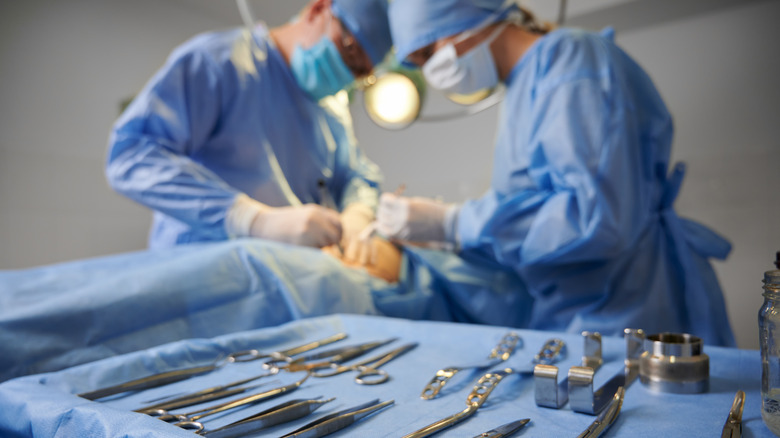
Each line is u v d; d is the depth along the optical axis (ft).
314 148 6.12
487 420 1.69
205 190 4.71
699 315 4.14
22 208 9.27
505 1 4.60
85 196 10.17
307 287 3.73
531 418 1.70
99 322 2.85
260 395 1.88
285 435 1.50
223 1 12.21
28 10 9.47
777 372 1.57
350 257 4.77
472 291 4.68
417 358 2.50
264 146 5.42
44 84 9.64
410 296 4.51
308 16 5.62
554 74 4.17
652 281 4.23
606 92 4.00
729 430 1.51
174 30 11.80
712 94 9.10
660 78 9.48
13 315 2.65
